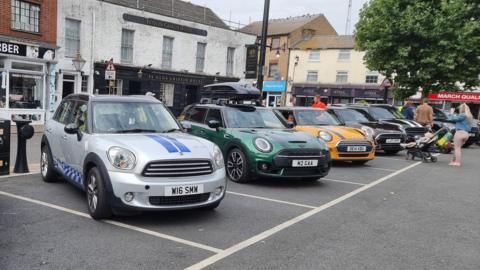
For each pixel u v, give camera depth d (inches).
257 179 336.8
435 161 488.7
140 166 194.2
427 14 749.9
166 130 243.9
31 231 190.1
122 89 948.6
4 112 730.2
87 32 863.7
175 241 183.6
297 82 1656.0
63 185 286.4
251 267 157.8
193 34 1079.6
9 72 735.1
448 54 756.0
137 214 211.5
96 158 205.8
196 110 392.2
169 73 1024.9
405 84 829.2
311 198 275.6
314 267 159.8
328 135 409.4
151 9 1056.8
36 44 763.4
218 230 201.0
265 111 374.0
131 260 160.6
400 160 490.9
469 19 787.4
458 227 219.6
